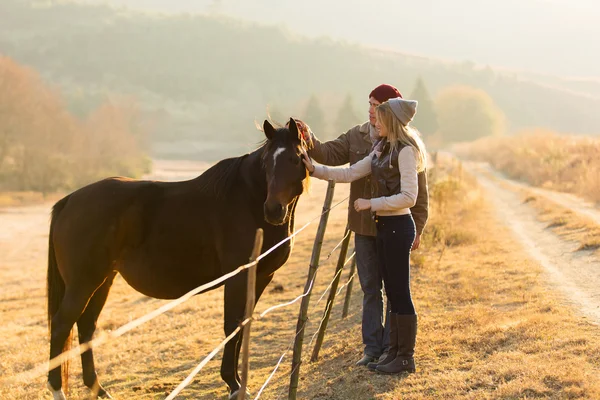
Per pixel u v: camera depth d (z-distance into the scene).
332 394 5.32
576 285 8.47
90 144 55.16
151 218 5.71
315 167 5.15
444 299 8.04
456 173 31.34
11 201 41.97
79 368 7.89
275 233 5.52
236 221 5.51
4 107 48.44
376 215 5.12
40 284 16.75
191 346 8.45
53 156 50.09
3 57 51.91
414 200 4.87
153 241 5.70
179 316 10.62
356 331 7.28
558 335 5.64
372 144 5.95
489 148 57.06
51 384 5.82
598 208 17.61
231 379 5.54
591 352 5.07
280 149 5.04
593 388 4.31
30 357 8.76
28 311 13.01
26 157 48.31
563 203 19.34
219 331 9.21
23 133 49.12
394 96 5.78
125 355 8.34
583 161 26.44
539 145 40.75
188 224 5.65
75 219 5.81
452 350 5.72
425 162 5.10
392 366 5.36
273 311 9.86
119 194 5.79
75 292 5.85
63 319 5.84
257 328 8.84
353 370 5.73
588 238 12.31
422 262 10.52
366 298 6.01
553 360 4.99
